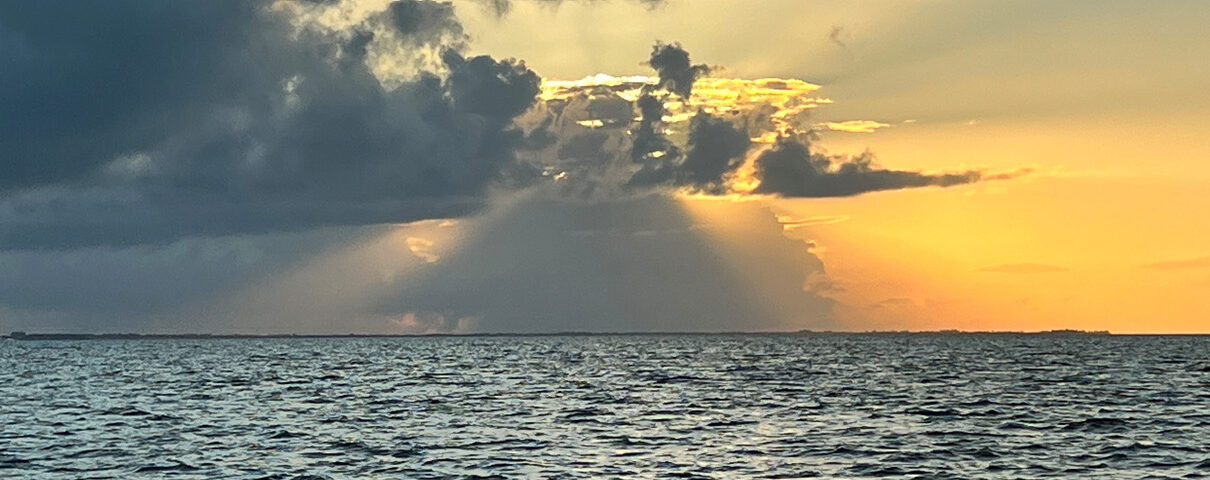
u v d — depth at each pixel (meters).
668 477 51.94
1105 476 52.00
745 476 52.22
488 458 58.00
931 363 174.75
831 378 128.88
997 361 182.38
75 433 69.88
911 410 83.00
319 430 71.06
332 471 54.22
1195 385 111.69
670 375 137.50
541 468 54.66
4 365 183.25
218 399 98.38
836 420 75.81
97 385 121.06
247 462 57.16
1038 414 79.12
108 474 53.88
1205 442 62.62
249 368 167.62
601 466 55.16
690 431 69.44
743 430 69.88
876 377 130.62
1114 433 67.00
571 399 95.81
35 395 104.38
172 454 60.03
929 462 56.00
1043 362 176.38
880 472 53.22
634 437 66.38
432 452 60.25
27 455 59.84
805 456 58.16
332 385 119.19
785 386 113.12
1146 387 108.62
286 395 103.31
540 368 162.50
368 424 74.75
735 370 151.50
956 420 75.31
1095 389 106.06
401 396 100.88
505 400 95.06
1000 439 64.44
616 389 109.25
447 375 140.75
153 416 81.25
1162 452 58.94
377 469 54.72
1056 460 56.53
